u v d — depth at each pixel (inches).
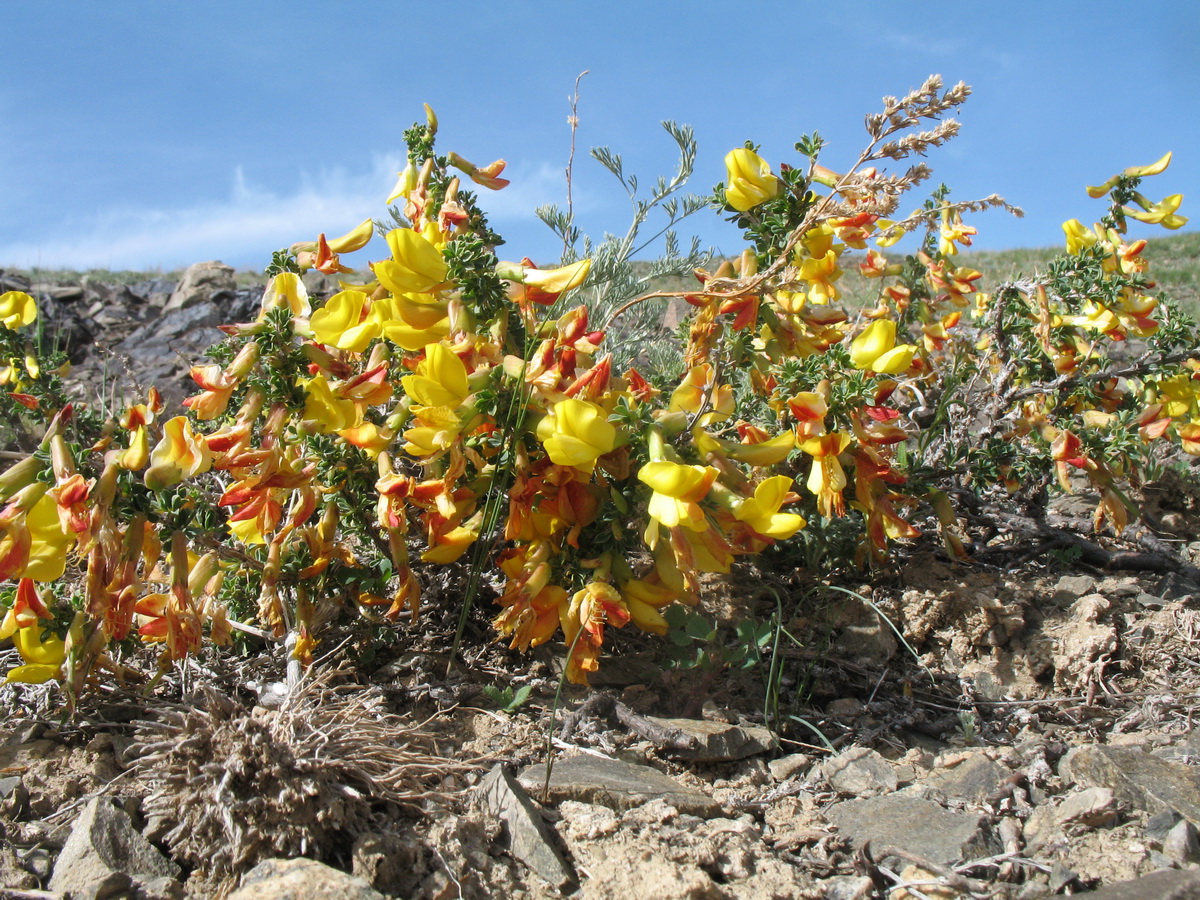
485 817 8.6
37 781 9.2
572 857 8.3
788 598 13.3
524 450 10.0
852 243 11.4
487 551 11.3
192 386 27.8
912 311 17.7
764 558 13.7
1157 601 13.4
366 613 11.2
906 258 17.8
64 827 8.6
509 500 10.5
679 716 11.0
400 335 10.1
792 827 9.1
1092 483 14.1
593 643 10.3
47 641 9.8
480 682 11.3
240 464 9.6
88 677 10.2
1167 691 11.7
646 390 11.0
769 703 11.4
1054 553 14.7
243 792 8.2
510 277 10.3
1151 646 12.5
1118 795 9.2
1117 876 8.1
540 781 9.1
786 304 11.6
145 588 11.4
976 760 9.9
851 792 9.7
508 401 9.9
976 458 14.8
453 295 10.2
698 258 17.8
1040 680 12.3
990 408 14.9
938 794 9.6
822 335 11.7
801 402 10.5
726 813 9.2
